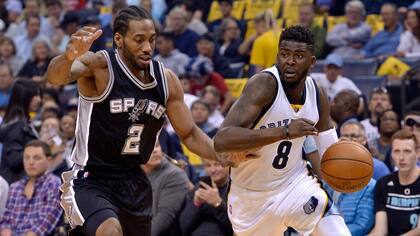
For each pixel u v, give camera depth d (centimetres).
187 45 2958
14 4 3712
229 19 3000
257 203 1334
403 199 1711
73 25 3262
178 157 2128
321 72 2648
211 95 2452
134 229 1276
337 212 1333
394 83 2355
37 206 1875
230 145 1202
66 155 2189
